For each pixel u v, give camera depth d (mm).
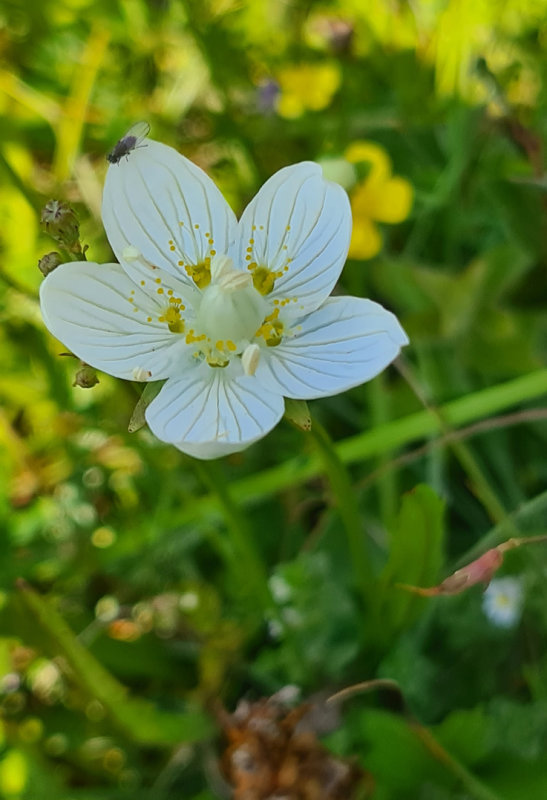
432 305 119
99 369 78
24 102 133
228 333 81
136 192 83
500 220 122
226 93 129
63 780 105
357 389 121
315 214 82
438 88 131
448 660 103
